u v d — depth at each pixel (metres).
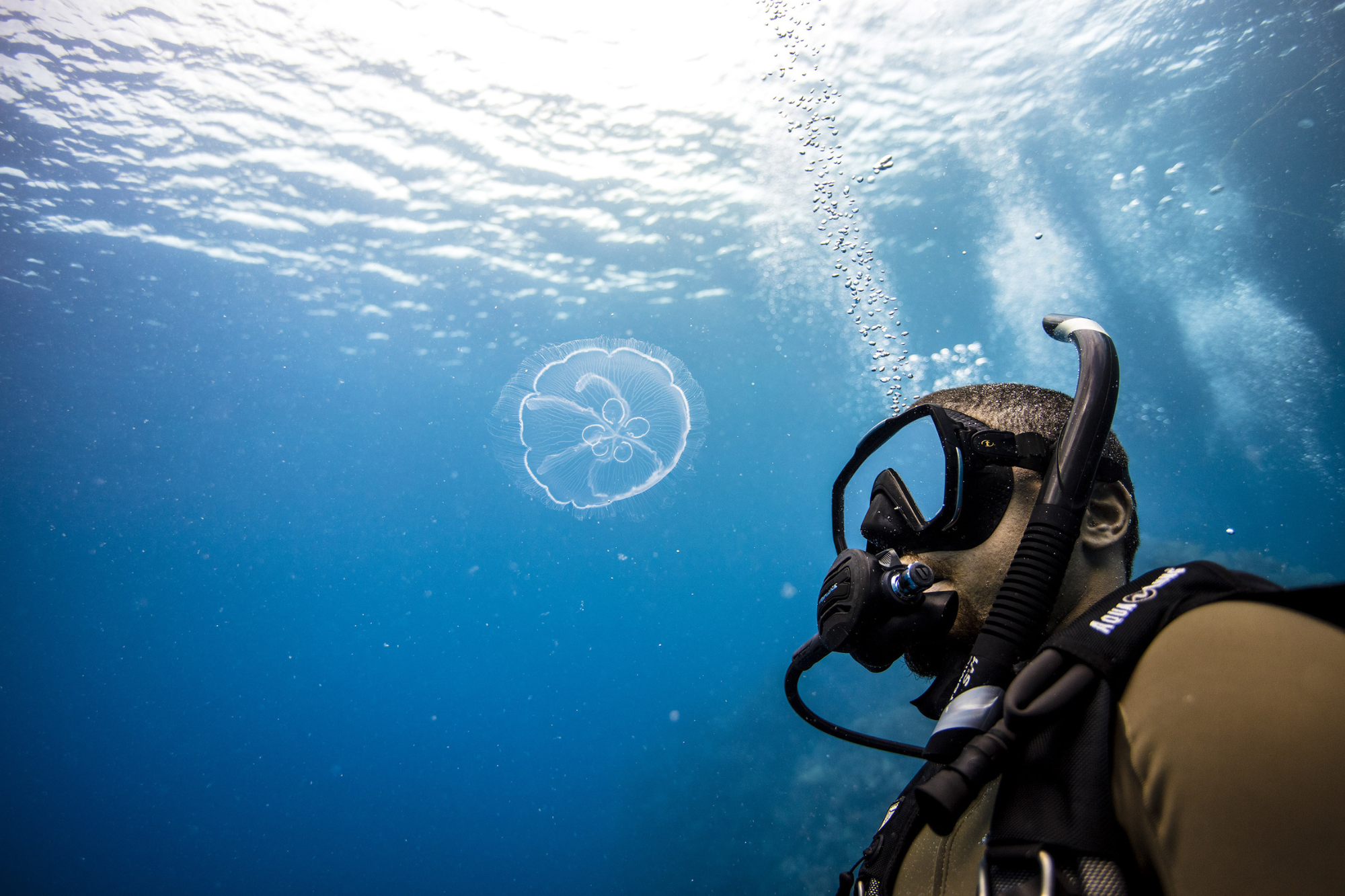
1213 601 0.45
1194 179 14.23
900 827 0.77
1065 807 0.45
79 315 17.38
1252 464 18.14
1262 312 16.23
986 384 0.79
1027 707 0.47
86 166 12.78
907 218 15.36
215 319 18.03
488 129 12.20
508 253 15.95
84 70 10.75
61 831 15.67
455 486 33.31
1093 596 0.63
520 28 10.24
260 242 15.09
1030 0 10.48
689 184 13.79
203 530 36.38
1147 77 12.31
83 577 41.84
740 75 11.21
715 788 10.19
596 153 12.83
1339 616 0.39
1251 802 0.36
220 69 10.80
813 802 9.16
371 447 29.03
